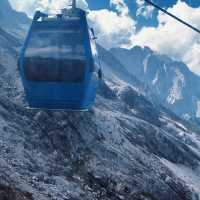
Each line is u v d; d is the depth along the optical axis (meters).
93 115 89.12
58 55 14.95
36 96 15.04
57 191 46.75
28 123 66.19
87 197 51.59
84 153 69.25
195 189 98.50
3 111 64.75
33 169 50.09
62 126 71.31
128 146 89.38
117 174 67.69
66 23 15.12
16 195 33.97
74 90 14.90
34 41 15.05
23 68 14.98
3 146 51.56
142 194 66.81
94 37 16.38
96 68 15.61
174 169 110.94
